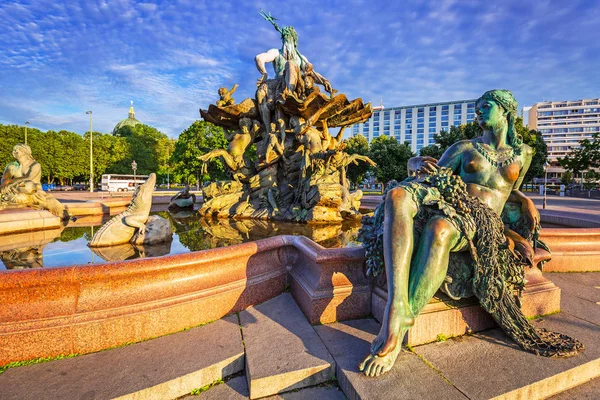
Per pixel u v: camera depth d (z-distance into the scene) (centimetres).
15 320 231
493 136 276
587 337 256
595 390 214
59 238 620
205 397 209
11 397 189
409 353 234
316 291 283
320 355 231
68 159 4609
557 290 302
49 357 233
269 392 208
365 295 293
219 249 300
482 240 247
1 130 4000
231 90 1038
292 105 924
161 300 265
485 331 270
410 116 11250
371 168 3962
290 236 373
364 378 204
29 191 795
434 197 248
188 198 1232
